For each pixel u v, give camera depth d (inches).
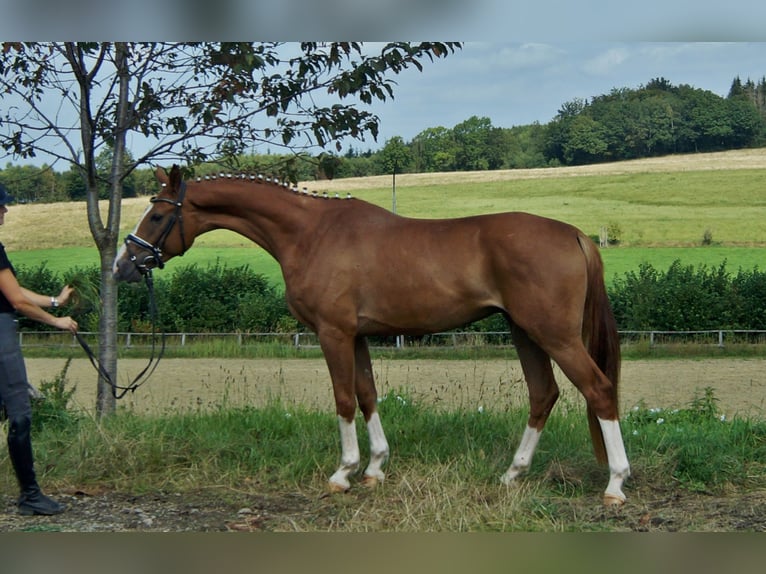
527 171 2084.2
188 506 207.8
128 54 288.4
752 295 844.0
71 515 201.5
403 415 287.1
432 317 213.0
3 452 237.0
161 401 407.5
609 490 200.5
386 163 2196.1
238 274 959.0
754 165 1916.8
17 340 201.3
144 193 1718.8
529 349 219.6
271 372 630.5
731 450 235.6
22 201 1851.6
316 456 238.4
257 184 230.5
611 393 202.4
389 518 192.4
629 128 2214.6
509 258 203.2
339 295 216.8
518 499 197.8
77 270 1024.2
